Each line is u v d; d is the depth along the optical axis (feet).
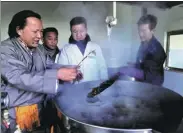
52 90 3.17
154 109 3.12
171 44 5.15
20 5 4.74
